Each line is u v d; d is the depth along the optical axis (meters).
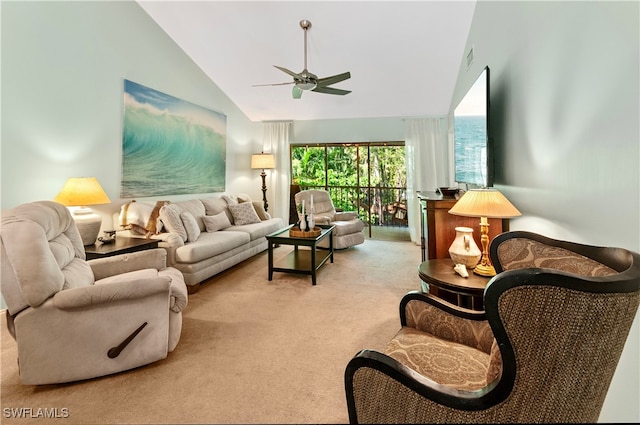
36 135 2.61
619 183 1.04
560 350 0.64
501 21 2.24
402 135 5.60
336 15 3.38
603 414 1.11
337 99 5.19
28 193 2.56
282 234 3.46
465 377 1.08
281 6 3.35
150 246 2.95
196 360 1.83
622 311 0.64
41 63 2.63
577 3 1.26
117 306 1.68
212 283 3.25
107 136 3.25
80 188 2.65
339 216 5.13
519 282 0.65
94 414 1.41
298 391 1.55
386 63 4.11
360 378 0.91
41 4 2.62
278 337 2.10
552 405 0.67
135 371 1.72
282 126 6.09
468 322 1.32
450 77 4.34
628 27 0.98
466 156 2.75
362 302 2.72
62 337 1.58
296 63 4.29
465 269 1.83
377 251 4.78
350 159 6.15
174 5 3.59
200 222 4.07
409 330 1.43
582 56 1.24
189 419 1.37
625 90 1.00
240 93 5.25
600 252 0.94
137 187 3.61
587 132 1.21
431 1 3.07
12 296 1.52
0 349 1.94
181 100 4.25
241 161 5.83
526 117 1.80
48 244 1.64
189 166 4.44
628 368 1.00
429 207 2.43
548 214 1.54
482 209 1.68
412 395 0.83
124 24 3.42
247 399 1.50
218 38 4.02
